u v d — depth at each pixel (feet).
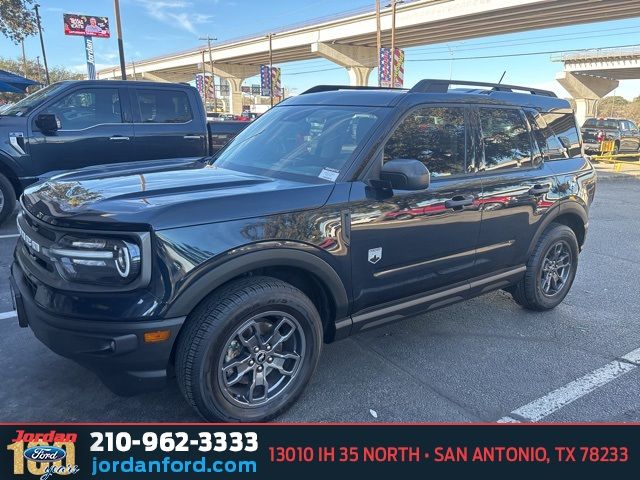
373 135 10.32
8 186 22.93
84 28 84.74
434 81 11.72
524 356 12.53
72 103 23.22
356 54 181.57
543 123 14.37
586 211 15.49
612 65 184.55
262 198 8.86
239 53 223.92
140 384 8.29
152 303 7.87
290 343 9.70
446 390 10.89
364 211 9.89
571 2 119.85
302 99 13.12
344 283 9.89
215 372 8.57
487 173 12.37
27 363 11.39
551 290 15.25
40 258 8.73
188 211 8.17
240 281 8.84
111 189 9.23
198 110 26.37
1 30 88.38
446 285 12.09
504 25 146.10
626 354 12.78
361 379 11.23
